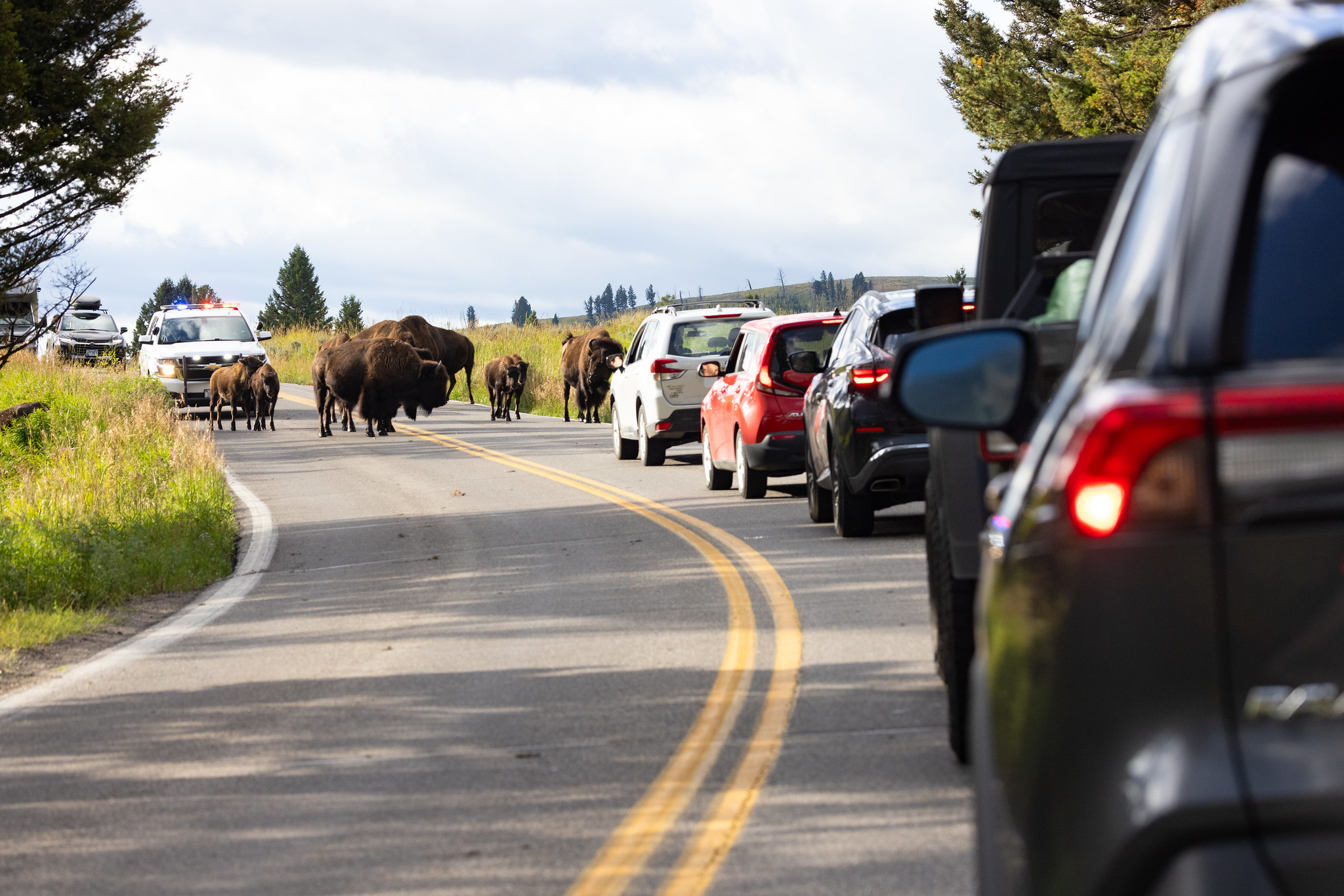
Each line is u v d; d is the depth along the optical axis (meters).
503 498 38.88
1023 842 4.83
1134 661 4.40
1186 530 4.34
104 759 14.21
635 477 43.25
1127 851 4.34
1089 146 12.73
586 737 14.30
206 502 35.34
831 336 34.16
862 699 15.34
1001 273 12.87
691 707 15.34
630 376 47.03
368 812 12.02
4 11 43.56
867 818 11.36
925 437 25.17
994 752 5.52
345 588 25.38
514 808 11.98
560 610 21.81
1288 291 4.64
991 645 5.45
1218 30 5.31
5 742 15.14
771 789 12.27
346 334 70.62
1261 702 4.28
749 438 34.22
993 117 70.88
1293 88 4.76
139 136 47.19
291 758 13.95
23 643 20.81
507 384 72.19
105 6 46.72
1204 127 4.95
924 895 9.61
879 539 27.59
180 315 78.88
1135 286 5.04
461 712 15.56
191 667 18.92
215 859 10.94
